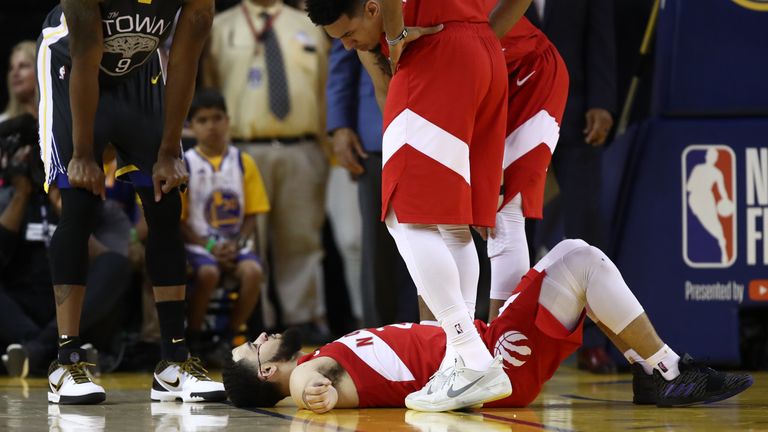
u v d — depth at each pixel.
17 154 15.84
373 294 15.29
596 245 14.87
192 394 10.94
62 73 10.71
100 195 10.80
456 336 9.30
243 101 20.08
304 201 20.34
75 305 10.85
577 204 14.77
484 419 9.09
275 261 20.55
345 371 9.86
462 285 9.73
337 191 23.27
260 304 17.64
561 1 14.59
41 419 9.43
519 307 9.80
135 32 10.39
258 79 20.09
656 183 14.77
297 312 20.56
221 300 17.20
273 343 10.24
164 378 11.10
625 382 13.27
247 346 10.34
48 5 23.38
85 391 10.64
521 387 9.80
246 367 10.18
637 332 9.88
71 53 10.19
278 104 20.00
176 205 11.11
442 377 9.56
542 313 9.70
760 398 10.89
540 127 10.56
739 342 15.01
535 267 9.91
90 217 10.88
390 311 15.33
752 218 14.73
